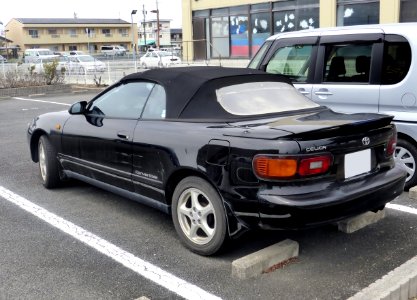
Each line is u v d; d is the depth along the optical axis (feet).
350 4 63.72
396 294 10.39
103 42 298.15
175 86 14.65
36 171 23.34
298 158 11.35
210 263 12.95
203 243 13.15
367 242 14.10
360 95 18.93
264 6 75.77
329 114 14.14
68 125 18.20
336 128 11.75
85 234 15.15
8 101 57.93
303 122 12.58
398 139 18.30
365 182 12.55
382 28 18.66
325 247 13.80
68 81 84.12
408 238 14.33
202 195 12.98
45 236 15.03
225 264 12.87
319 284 11.68
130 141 14.94
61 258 13.46
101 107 17.19
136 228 15.61
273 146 11.43
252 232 14.67
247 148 11.77
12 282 12.11
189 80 14.53
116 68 100.99
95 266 12.94
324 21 66.44
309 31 21.21
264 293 11.32
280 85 15.80
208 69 15.48
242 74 15.15
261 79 15.51
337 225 15.08
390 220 15.75
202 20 87.61
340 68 19.75
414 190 17.60
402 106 17.90
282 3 72.84
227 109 13.73
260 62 22.59
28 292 11.62
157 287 11.76
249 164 11.70
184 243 13.91
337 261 12.91
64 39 285.43
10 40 288.92
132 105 15.87
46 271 12.67
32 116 43.57
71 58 109.91
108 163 16.17
